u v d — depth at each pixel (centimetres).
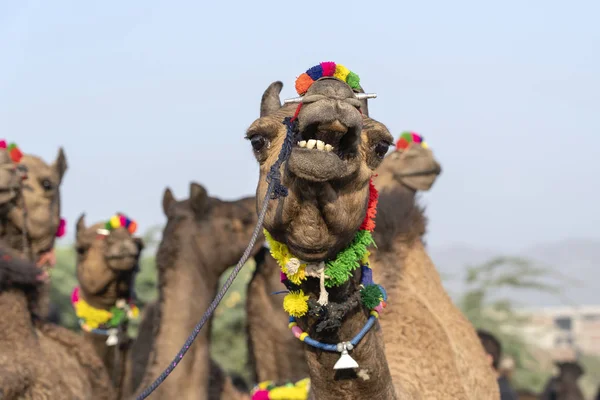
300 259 340
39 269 662
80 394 655
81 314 829
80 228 845
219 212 813
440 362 497
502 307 2058
